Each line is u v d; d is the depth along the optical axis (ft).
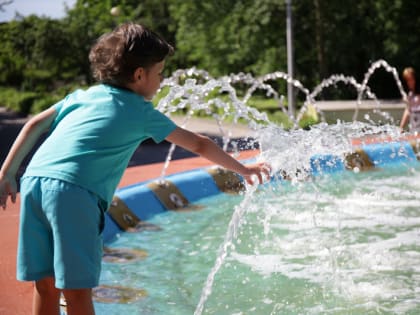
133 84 6.89
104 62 6.86
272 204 15.42
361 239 12.15
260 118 13.61
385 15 70.18
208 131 49.24
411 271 10.16
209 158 7.31
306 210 14.70
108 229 12.67
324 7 68.59
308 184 17.78
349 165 19.75
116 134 6.59
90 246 6.38
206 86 14.60
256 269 10.37
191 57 74.13
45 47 118.32
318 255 11.14
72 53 119.44
